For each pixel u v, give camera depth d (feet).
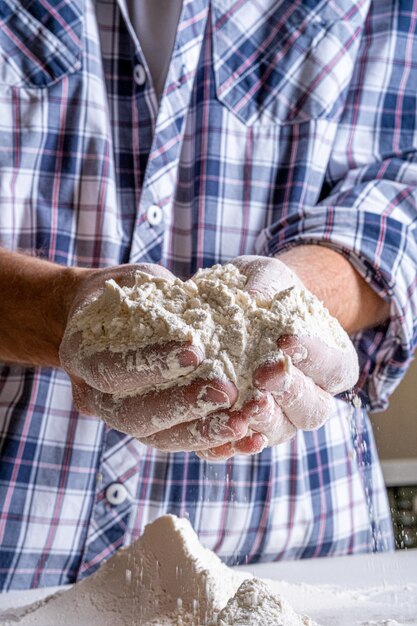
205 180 1.79
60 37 1.73
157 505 1.71
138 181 1.77
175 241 1.82
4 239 1.70
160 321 0.97
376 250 1.63
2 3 1.74
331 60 1.87
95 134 1.74
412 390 2.76
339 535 1.83
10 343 1.44
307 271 1.53
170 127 1.75
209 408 0.95
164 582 1.25
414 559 1.67
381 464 2.58
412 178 1.85
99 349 0.99
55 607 1.29
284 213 1.83
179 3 1.81
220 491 1.72
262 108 1.84
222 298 1.02
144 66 1.74
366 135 1.91
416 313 1.69
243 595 1.10
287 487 1.77
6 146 1.71
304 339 0.98
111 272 1.16
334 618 1.26
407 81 1.93
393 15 1.93
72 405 1.69
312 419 1.03
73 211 1.73
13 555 1.64
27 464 1.65
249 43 1.86
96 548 1.67
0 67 1.71
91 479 1.68
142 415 0.98
